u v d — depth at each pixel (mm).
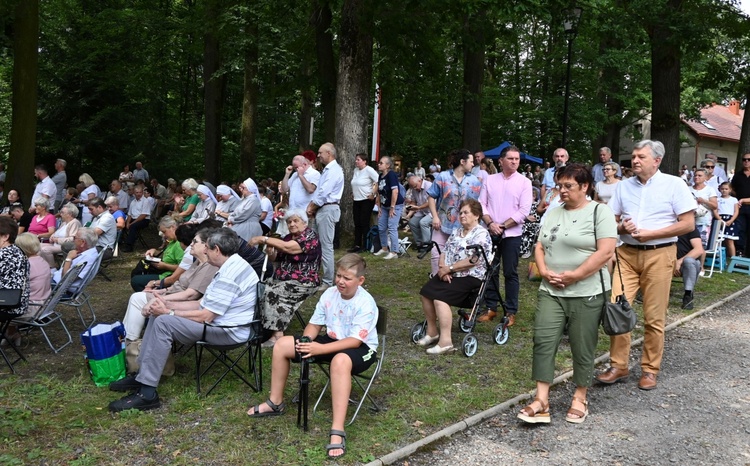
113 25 20719
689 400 4711
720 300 8195
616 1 13680
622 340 5000
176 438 3832
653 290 4871
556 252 4238
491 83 29172
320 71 14477
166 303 4742
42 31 20750
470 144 16391
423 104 17141
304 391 3896
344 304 4082
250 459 3557
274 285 5457
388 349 5742
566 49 24828
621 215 5074
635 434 4090
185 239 6113
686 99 25344
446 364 5344
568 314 4250
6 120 23438
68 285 5680
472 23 13375
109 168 22141
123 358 4836
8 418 4059
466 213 5617
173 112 30000
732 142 38062
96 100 21250
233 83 28047
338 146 12141
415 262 10383
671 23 12430
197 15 18656
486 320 6711
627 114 25078
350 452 3652
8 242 5504
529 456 3766
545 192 9391
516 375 5105
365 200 11000
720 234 10305
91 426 3992
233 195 9742
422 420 4184
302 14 16422
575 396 4359
